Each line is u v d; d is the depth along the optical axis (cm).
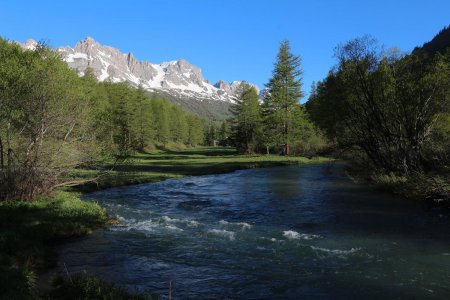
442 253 1301
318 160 6538
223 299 952
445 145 2828
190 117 17062
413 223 1762
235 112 9119
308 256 1291
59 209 1842
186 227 1741
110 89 8750
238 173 4550
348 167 4509
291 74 7612
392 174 2900
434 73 2897
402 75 3031
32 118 1998
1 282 870
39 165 2019
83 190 2927
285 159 6681
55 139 2088
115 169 3181
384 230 1641
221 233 1619
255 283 1053
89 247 1413
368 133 3391
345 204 2302
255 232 1639
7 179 1916
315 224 1786
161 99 14000
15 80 2198
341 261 1233
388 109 3077
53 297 885
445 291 986
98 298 859
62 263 1231
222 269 1169
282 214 2045
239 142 9231
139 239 1526
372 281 1058
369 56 3178
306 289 1009
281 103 7612
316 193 2789
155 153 10031
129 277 1104
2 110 1988
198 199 2600
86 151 2170
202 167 5188
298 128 7756
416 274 1106
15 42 3600
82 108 2191
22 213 1716
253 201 2497
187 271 1153
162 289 1012
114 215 2005
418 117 2852
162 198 2648
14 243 1280
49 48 3006
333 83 3484
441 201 2178
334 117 3644
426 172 2719
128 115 8481
